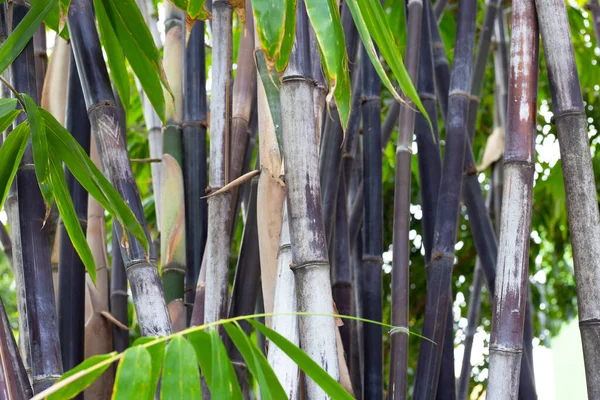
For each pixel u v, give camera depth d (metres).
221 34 1.27
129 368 0.64
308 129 0.99
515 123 1.13
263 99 1.15
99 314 1.50
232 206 1.35
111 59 1.26
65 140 1.01
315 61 1.12
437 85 1.82
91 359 0.67
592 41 3.00
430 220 1.53
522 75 1.15
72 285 1.38
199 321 1.25
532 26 1.18
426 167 1.57
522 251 1.08
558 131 1.14
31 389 1.04
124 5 1.13
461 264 3.15
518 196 1.10
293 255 0.97
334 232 1.51
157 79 1.23
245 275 1.27
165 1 1.72
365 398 1.44
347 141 1.62
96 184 1.00
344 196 1.53
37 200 1.12
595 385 1.04
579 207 1.09
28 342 1.09
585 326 1.06
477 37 3.13
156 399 1.06
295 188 0.98
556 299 3.09
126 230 1.07
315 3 0.85
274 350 0.98
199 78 1.59
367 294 1.49
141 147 2.98
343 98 0.91
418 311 3.08
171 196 1.50
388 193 3.05
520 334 1.05
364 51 1.58
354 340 1.64
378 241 1.51
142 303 1.05
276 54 0.83
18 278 1.25
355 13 0.87
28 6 1.28
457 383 2.05
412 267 3.10
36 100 1.21
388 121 1.95
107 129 1.13
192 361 0.66
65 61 1.48
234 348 1.30
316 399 0.94
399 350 1.24
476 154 3.33
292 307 0.99
